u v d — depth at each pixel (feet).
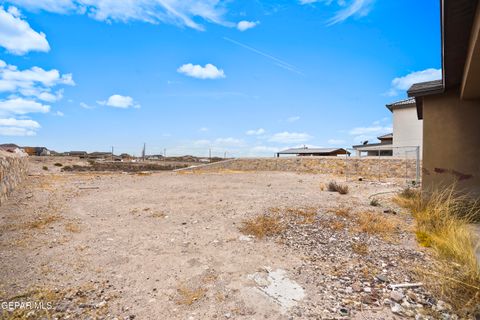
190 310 6.87
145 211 17.78
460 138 16.40
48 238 12.16
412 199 19.34
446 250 10.23
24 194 22.59
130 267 9.32
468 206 15.58
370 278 8.54
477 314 6.49
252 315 6.66
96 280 8.37
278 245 11.57
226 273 8.91
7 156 22.88
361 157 50.65
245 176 44.04
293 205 19.13
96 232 13.28
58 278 8.44
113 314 6.65
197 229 13.83
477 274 7.83
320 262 9.81
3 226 13.73
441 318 6.43
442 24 9.73
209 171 59.16
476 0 8.30
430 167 17.24
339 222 14.78
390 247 11.25
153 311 6.81
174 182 34.19
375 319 6.46
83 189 26.61
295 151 101.19
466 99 16.24
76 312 6.69
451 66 13.37
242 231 13.44
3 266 9.17
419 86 18.22
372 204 19.15
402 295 7.38
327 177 43.19
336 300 7.31
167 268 9.27
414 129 58.85
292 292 7.75
